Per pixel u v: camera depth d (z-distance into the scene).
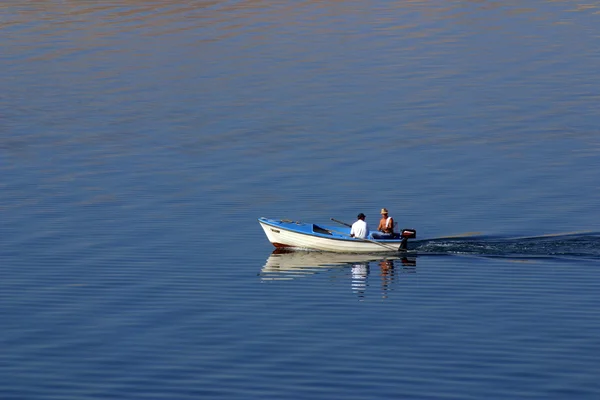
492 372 89.94
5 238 141.00
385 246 136.50
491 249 134.62
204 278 123.00
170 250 135.38
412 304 111.88
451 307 110.31
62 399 85.44
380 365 92.12
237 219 151.38
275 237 139.38
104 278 122.50
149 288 118.50
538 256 131.25
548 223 144.50
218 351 96.56
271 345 98.25
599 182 165.62
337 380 88.56
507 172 173.12
